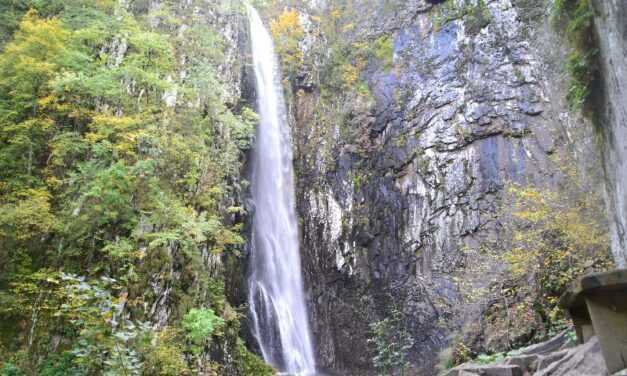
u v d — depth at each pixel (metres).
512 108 21.36
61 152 13.64
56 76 13.85
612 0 6.15
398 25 26.14
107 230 13.45
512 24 22.47
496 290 18.09
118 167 13.04
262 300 20.09
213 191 16.02
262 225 21.89
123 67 15.62
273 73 26.70
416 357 19.72
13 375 10.55
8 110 13.92
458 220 21.02
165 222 13.80
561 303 5.18
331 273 23.25
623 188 7.16
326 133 25.81
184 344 12.73
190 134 16.77
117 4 18.56
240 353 15.08
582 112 8.00
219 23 22.80
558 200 16.75
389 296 21.55
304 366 21.38
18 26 16.73
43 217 12.27
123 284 12.69
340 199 24.27
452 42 24.14
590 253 15.00
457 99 22.98
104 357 8.09
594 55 7.12
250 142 20.89
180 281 13.91
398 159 23.42
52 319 11.59
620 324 3.75
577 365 4.78
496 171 20.92
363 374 20.81
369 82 25.78
